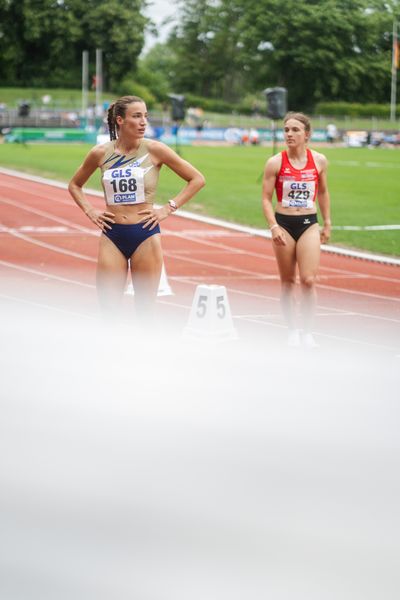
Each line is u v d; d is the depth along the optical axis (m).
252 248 32.00
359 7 180.75
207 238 34.34
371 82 181.62
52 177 58.81
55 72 172.75
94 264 27.41
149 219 13.01
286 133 15.98
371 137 126.25
